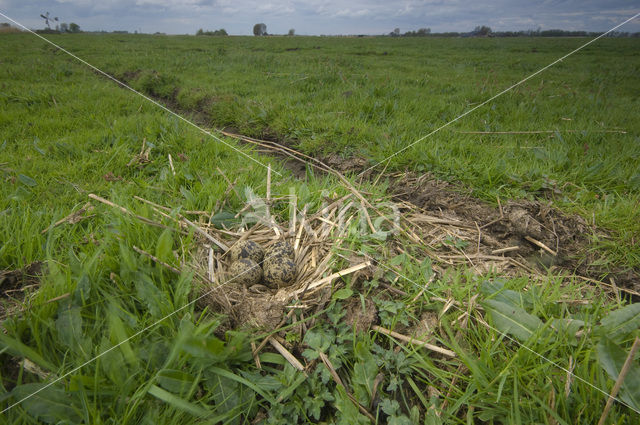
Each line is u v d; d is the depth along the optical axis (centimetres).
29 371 159
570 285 232
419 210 329
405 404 173
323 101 714
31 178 321
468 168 381
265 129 571
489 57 1792
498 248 283
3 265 226
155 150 423
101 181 345
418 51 2181
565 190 356
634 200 329
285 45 2538
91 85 831
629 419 147
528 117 602
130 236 227
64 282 186
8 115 535
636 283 253
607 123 569
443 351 189
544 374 167
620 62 1531
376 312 210
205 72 1120
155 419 149
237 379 166
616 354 149
